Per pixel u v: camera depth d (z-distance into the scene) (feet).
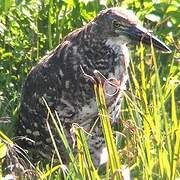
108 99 36.32
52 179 34.37
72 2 42.70
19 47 41.88
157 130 32.09
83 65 36.68
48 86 37.06
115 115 37.01
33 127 37.73
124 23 36.27
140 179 32.19
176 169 31.27
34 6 42.39
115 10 36.58
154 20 42.42
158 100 33.47
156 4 42.86
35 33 42.01
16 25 42.09
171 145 30.89
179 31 43.04
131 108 33.96
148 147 31.68
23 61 41.88
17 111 39.78
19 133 38.55
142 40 36.19
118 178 30.58
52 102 36.96
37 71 37.65
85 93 36.55
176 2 42.91
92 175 30.91
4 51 42.04
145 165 31.17
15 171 31.48
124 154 33.45
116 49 36.70
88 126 36.86
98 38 36.60
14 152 32.17
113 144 30.78
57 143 37.14
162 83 41.42
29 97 37.70
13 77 41.60
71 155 31.63
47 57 37.91
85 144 31.09
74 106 36.70
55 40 42.45
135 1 43.24
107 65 36.68
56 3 42.80
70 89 36.68
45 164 38.06
